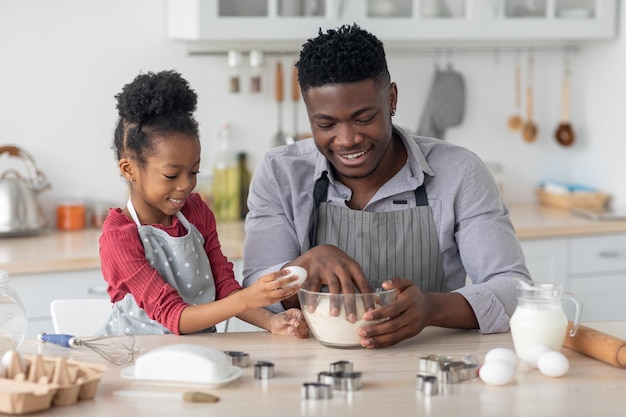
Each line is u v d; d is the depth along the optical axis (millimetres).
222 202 4289
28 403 1608
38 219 3930
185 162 2201
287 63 4395
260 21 3924
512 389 1770
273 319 2195
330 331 2021
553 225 4105
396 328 2033
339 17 4023
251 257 2457
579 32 4363
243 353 1913
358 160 2215
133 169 2248
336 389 1755
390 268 2418
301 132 4438
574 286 4168
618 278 4227
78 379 1685
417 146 2422
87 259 3514
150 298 2158
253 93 4355
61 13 4039
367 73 2129
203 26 3850
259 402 1687
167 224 2357
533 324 1941
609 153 4547
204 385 1757
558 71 4762
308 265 2146
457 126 4664
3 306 1948
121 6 4113
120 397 1719
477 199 2414
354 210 2432
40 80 4043
